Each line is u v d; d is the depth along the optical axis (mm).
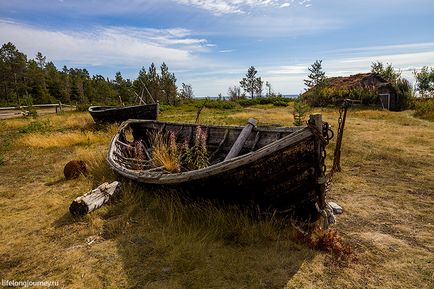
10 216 5027
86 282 3234
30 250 3945
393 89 27516
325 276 3273
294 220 4242
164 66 46312
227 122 17203
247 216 4289
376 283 3156
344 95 29109
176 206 4645
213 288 3098
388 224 4484
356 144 10234
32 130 14711
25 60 60469
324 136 3908
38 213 5113
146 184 5055
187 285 3146
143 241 4004
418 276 3252
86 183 6555
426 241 3971
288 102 39844
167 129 8531
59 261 3650
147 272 3365
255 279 3227
